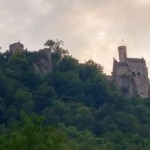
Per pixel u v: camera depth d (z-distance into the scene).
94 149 177.00
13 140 85.69
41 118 93.00
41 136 86.69
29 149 85.06
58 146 87.38
